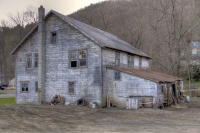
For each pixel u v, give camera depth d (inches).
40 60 817.5
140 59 1160.8
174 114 579.5
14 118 489.4
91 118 518.0
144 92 696.4
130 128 402.9
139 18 2010.3
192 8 1499.8
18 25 2260.1
